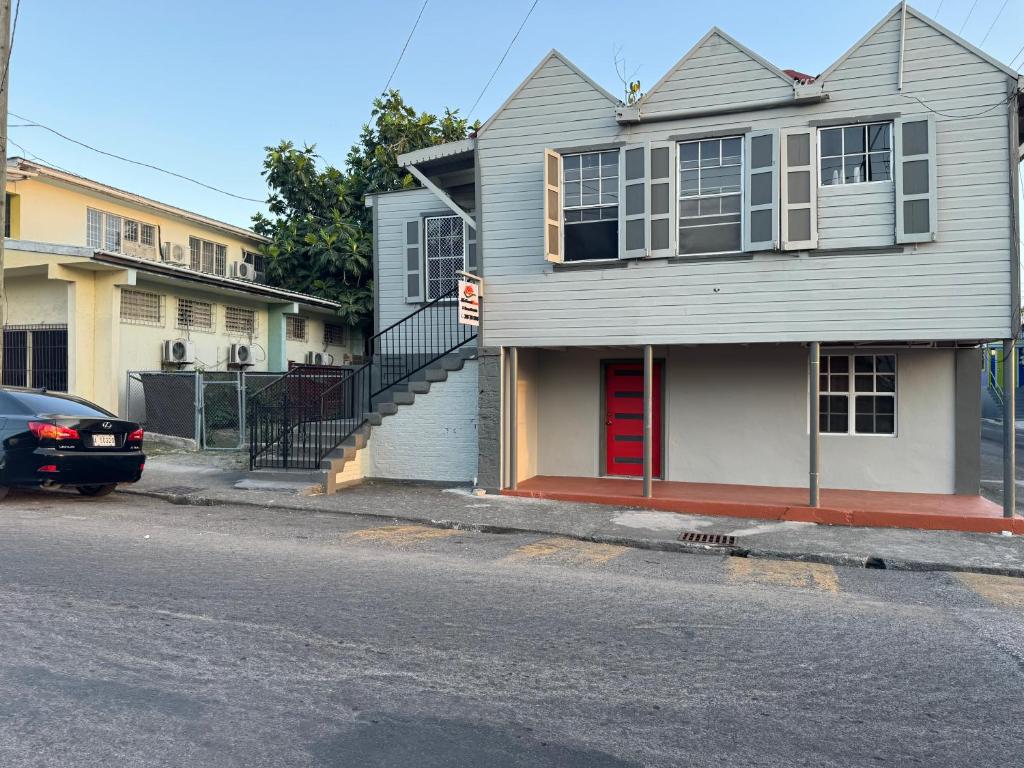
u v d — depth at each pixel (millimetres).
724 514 10633
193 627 5305
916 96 9898
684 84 10875
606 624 5695
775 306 10492
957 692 4523
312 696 4246
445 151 12484
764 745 3809
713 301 10781
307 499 11094
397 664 4758
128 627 5258
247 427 16750
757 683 4602
